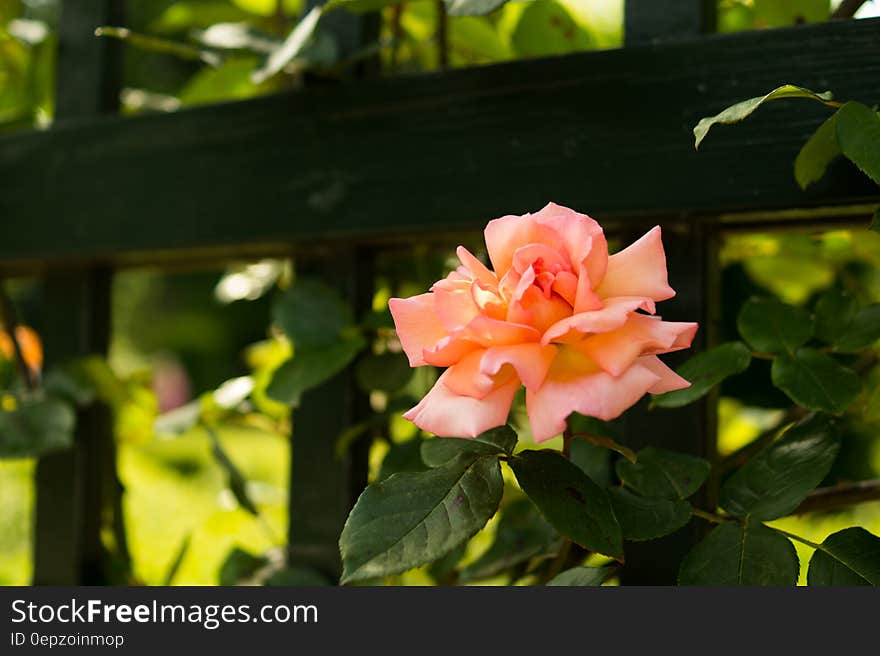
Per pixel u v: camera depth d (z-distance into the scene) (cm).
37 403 99
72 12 103
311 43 93
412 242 93
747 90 82
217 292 127
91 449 103
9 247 102
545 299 71
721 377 80
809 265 109
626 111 84
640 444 84
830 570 75
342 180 92
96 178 100
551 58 86
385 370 92
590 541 74
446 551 74
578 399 70
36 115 114
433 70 89
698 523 83
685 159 83
